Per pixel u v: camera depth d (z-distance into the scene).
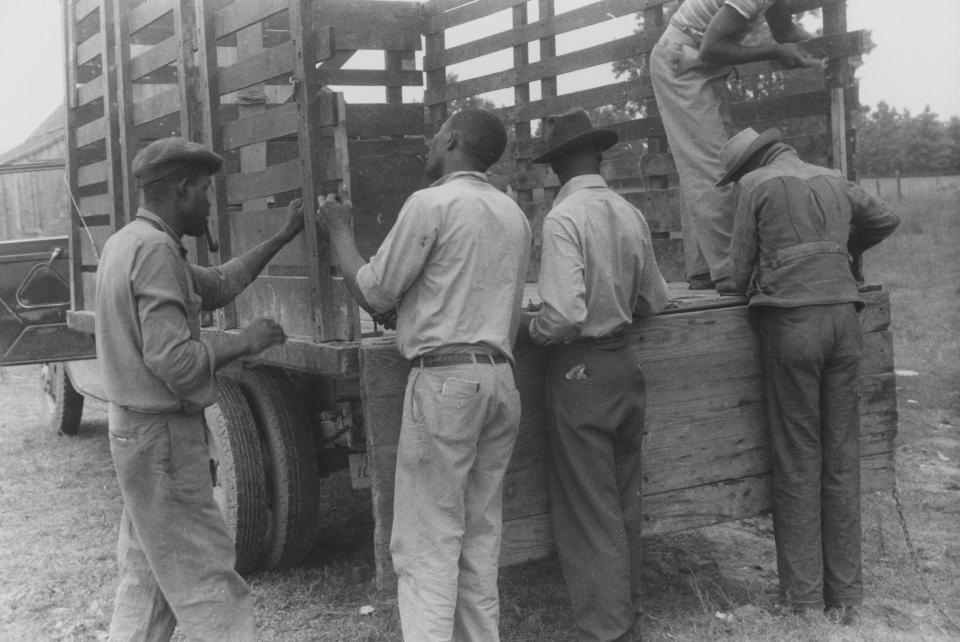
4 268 6.47
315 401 4.18
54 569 4.48
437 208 2.79
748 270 3.68
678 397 3.61
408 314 2.88
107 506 5.58
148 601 2.84
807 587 3.58
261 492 3.97
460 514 2.87
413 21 6.04
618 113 5.90
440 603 2.80
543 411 3.35
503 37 5.76
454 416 2.78
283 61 3.26
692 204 4.28
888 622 3.60
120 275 2.62
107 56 4.66
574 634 3.63
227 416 4.00
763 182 3.58
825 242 3.53
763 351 3.70
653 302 3.38
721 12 3.91
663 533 3.59
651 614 3.79
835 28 4.21
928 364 8.42
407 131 4.94
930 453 6.05
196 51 3.89
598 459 3.15
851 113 4.16
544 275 3.05
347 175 3.07
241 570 4.14
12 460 6.79
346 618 3.79
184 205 2.82
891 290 11.84
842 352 3.52
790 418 3.58
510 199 3.00
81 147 5.51
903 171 24.77
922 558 4.30
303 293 3.36
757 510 3.79
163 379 2.61
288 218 3.26
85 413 8.70
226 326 4.00
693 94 4.22
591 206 3.12
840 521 3.59
